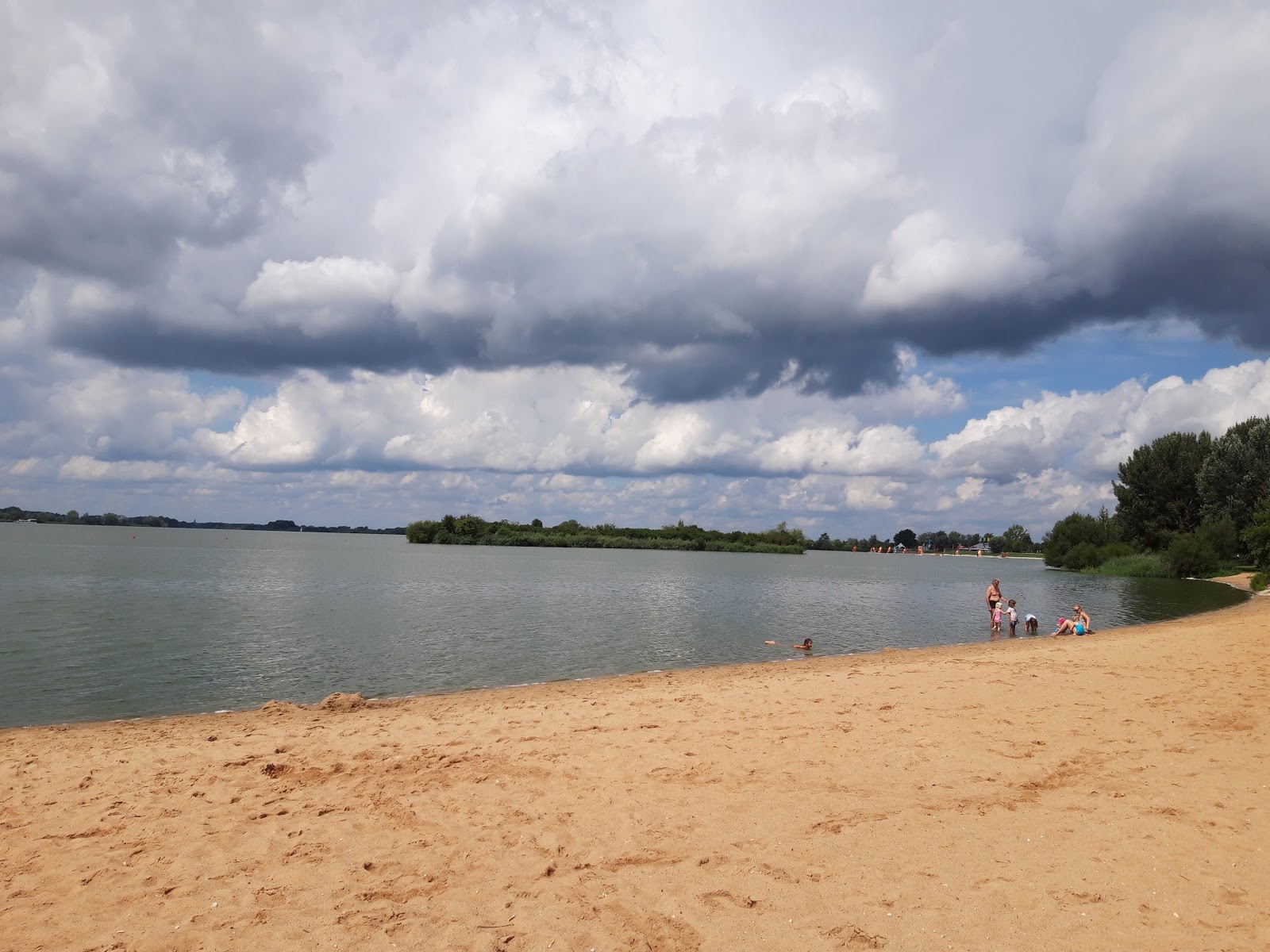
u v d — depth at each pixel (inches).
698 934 238.7
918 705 573.6
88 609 1397.6
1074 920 239.8
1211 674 681.0
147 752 483.2
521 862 298.4
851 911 250.4
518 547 7199.8
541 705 632.4
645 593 2151.8
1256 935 228.5
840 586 2736.2
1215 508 3169.3
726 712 571.5
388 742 498.9
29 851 318.0
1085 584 2824.8
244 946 235.9
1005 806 346.6
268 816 356.5
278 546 6353.3
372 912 258.4
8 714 669.9
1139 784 371.6
